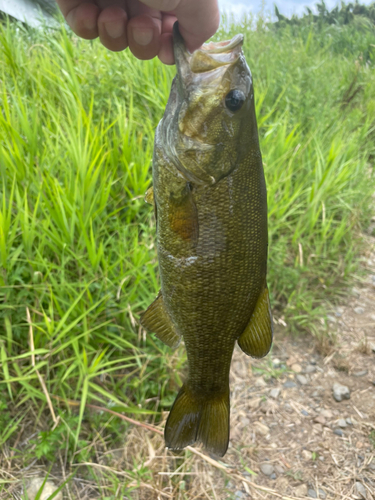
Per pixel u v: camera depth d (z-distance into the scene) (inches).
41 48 30.0
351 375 19.7
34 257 16.2
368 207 28.6
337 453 16.8
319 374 19.7
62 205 16.0
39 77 23.7
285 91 31.7
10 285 15.1
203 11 9.9
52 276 16.6
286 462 16.4
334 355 20.5
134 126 23.2
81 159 17.6
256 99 29.6
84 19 10.9
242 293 9.3
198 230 8.8
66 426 14.2
